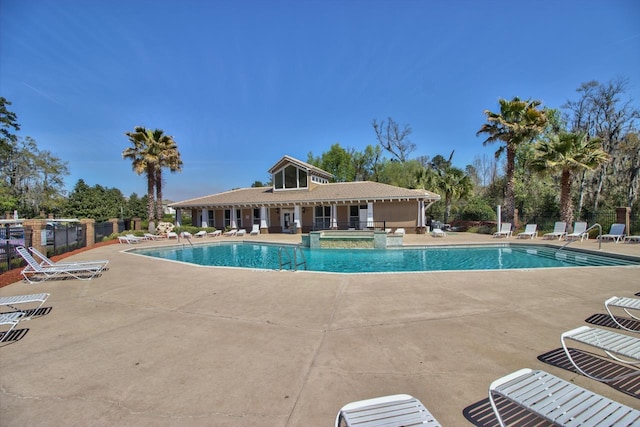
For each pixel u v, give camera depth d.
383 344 4.28
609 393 3.04
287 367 3.69
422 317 5.35
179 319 5.50
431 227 31.55
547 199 25.41
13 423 2.72
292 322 5.25
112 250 17.27
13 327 4.79
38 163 39.78
